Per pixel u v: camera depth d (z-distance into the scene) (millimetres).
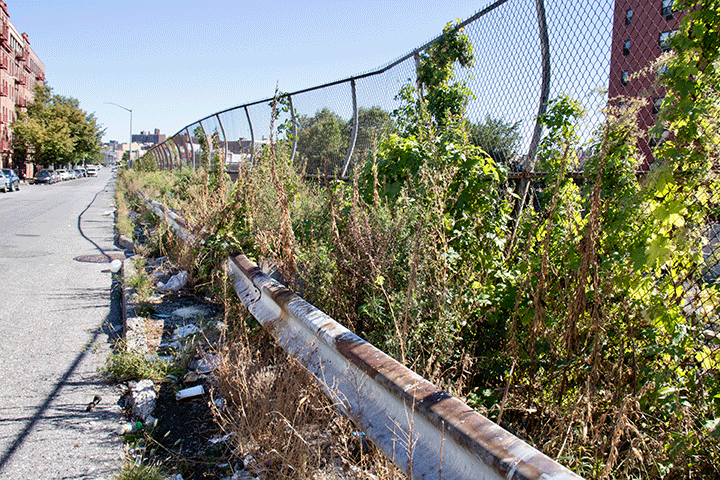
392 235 3426
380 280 3055
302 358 2953
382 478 2203
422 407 1919
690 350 2451
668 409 2248
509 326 2982
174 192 13531
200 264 6266
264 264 5016
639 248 2473
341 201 4602
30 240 11078
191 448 2875
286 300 3500
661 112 2408
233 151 13211
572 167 3234
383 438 2139
